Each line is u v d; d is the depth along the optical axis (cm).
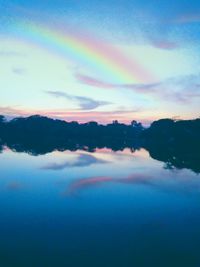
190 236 1942
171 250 1734
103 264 1564
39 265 1547
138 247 1764
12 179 3769
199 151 9569
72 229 2036
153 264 1571
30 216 2295
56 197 2889
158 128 16712
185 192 3188
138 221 2225
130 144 14562
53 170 4562
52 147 10362
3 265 1548
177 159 6588
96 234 1953
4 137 17700
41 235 1920
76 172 4419
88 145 12700
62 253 1675
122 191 3209
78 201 2758
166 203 2734
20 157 6328
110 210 2494
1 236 1894
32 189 3209
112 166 5166
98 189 3272
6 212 2389
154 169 4866
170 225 2147
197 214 2411
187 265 1570
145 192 3167
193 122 14862
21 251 1688
